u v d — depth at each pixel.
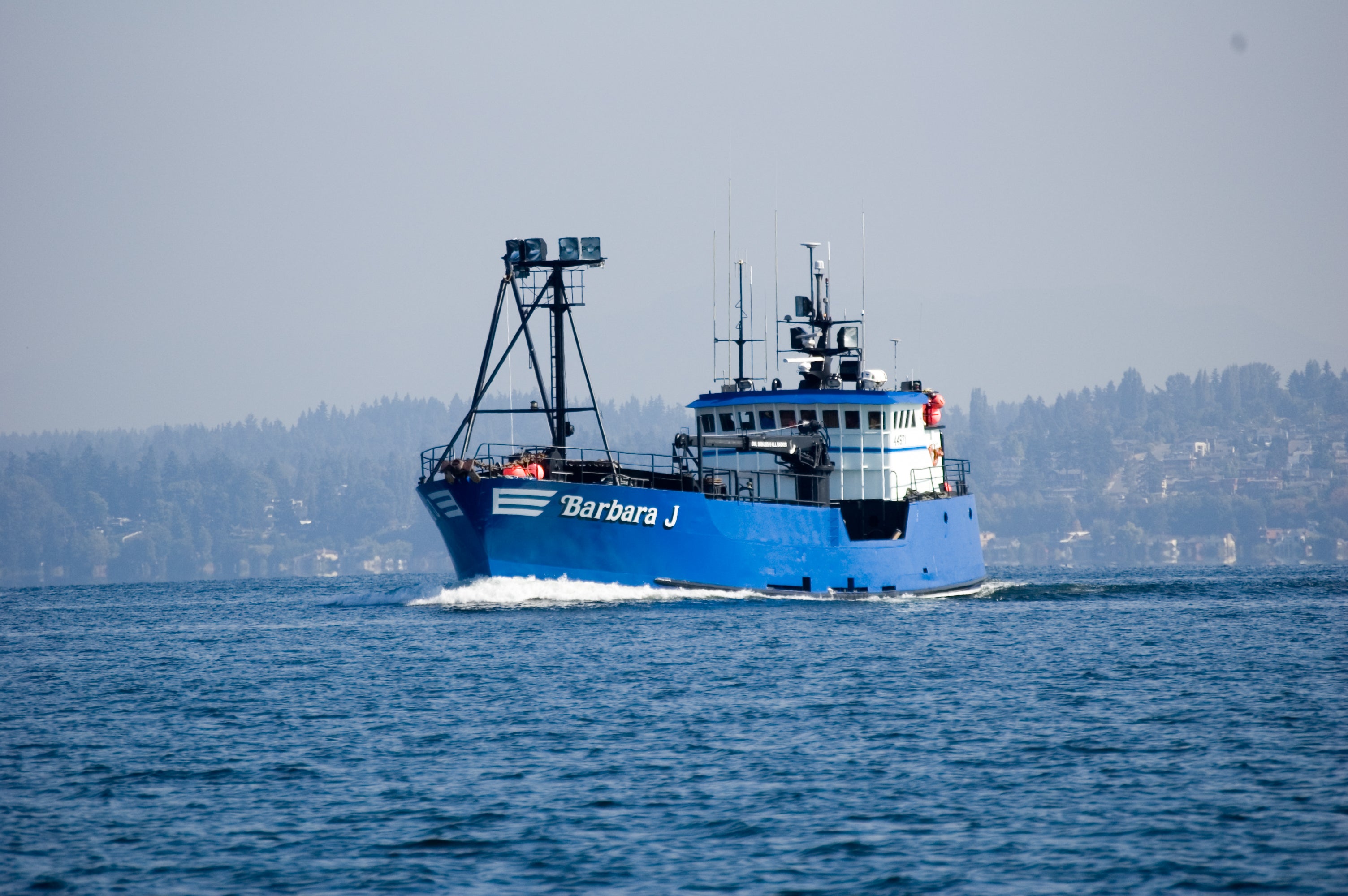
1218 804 111.31
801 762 125.06
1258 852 100.50
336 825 108.31
